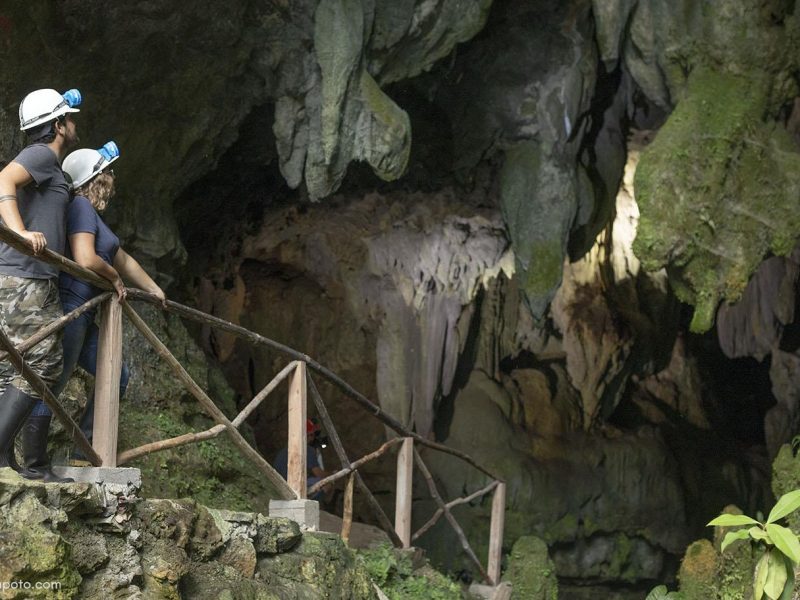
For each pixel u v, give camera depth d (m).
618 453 16.08
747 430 18.31
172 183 9.37
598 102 12.39
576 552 15.66
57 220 3.69
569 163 12.01
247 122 10.70
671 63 10.31
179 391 7.93
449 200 13.76
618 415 17.50
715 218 9.76
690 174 9.70
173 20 8.06
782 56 9.91
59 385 3.79
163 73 8.49
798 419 16.64
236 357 15.89
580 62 11.32
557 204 12.00
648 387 18.06
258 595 4.28
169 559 3.81
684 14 10.11
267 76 9.30
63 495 3.39
